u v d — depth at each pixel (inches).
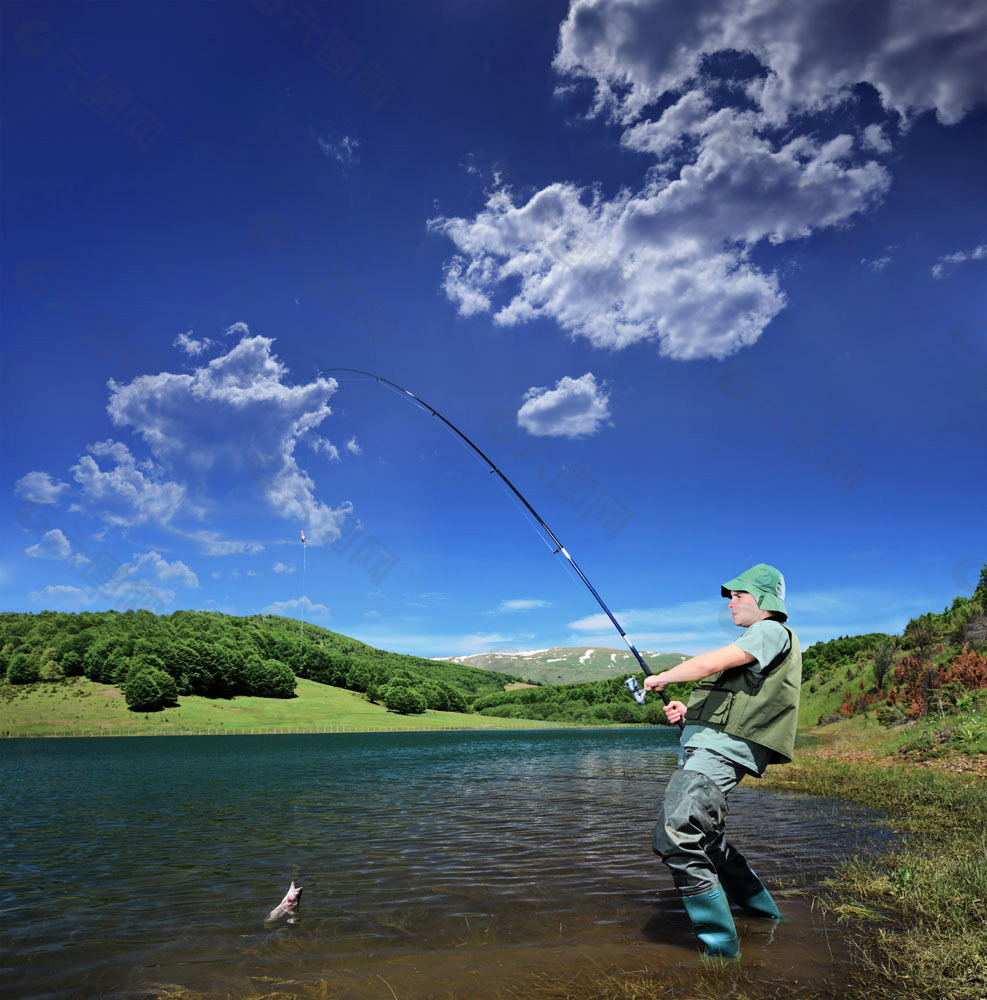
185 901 187.0
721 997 108.4
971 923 144.6
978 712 591.2
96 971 128.1
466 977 120.1
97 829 342.3
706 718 142.3
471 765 898.7
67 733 3122.5
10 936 153.9
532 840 285.6
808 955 129.0
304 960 132.0
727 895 163.2
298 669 5506.9
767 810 351.9
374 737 2615.7
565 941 142.6
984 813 288.4
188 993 114.9
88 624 5265.8
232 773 789.9
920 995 108.2
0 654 4431.6
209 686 4352.9
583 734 2955.2
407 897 185.5
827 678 1755.7
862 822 304.8
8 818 391.5
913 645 1252.5
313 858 250.4
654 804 422.0
